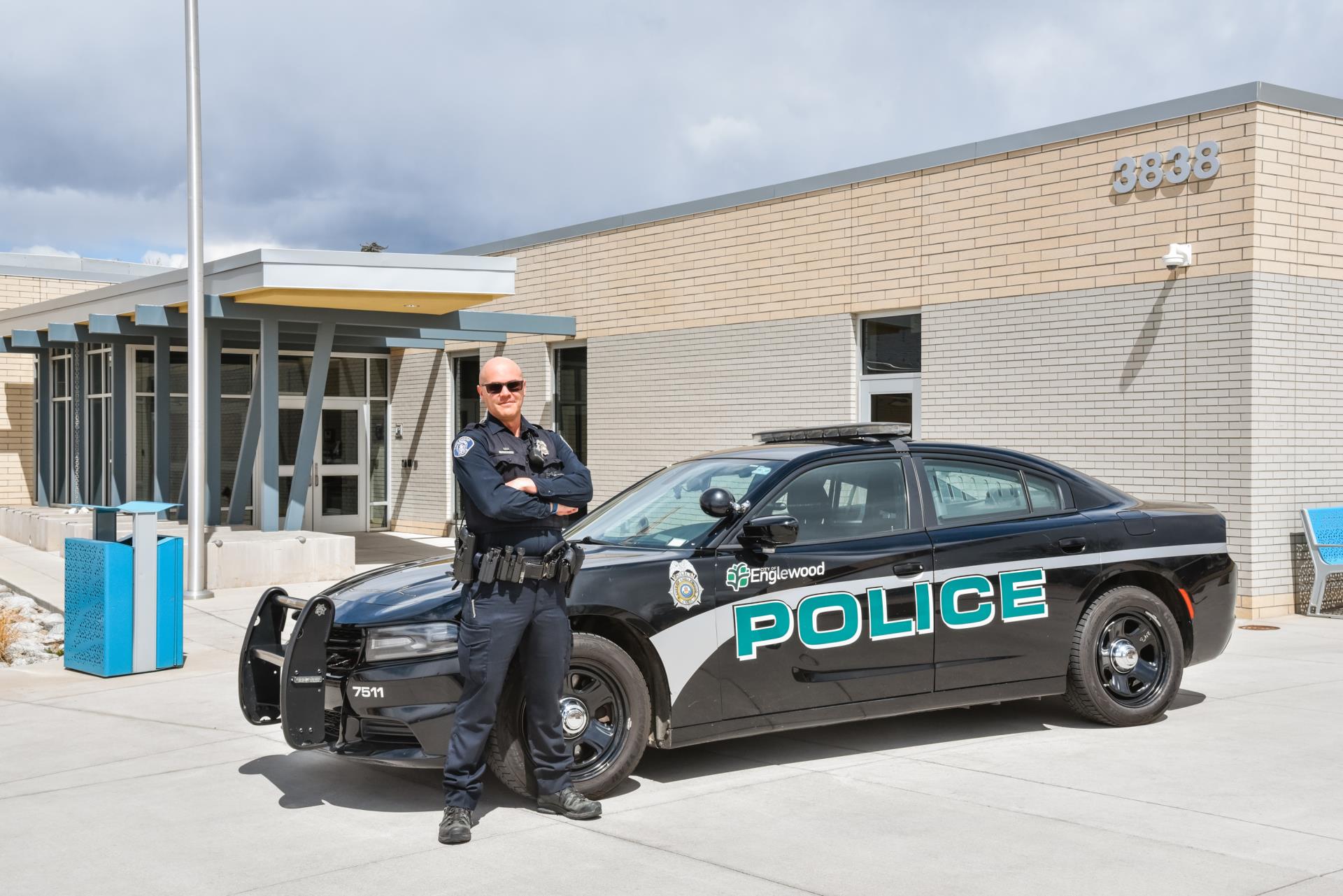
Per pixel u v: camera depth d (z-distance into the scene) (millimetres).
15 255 22438
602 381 17578
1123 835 4801
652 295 16766
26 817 5246
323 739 5250
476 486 4820
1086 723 6828
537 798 5262
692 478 6535
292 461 21047
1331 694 7578
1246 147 10812
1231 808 5156
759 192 15273
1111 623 6688
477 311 16375
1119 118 11742
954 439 13234
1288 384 11000
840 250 14367
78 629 8820
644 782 5715
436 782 5781
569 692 5367
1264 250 10812
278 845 4836
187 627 10656
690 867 4488
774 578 5812
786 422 14992
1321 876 4312
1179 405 11320
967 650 6270
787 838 4816
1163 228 11430
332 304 14867
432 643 5168
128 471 18891
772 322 15148
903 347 13883
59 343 20719
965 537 6340
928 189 13453
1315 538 11047
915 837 4805
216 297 14508
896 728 6777
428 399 20906
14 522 18906
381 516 21953
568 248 18094
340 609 5477
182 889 4352
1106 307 11883
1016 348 12633
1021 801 5293
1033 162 12477
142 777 5891
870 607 6016
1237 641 9711
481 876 4430
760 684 5754
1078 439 12109
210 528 15398
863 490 6270
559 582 4988
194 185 12406
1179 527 6965
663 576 5578
